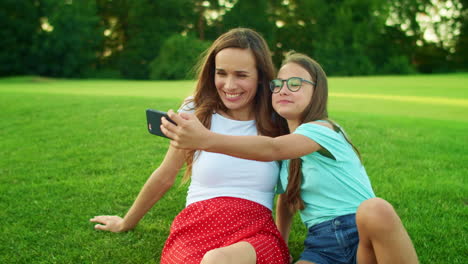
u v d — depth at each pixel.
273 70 2.27
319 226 2.03
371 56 38.75
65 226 2.85
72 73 37.72
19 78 28.50
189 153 2.22
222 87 2.23
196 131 1.62
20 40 36.25
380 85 16.98
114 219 2.81
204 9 40.62
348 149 2.04
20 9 35.47
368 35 38.03
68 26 36.34
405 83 18.03
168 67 35.72
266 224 2.02
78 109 7.72
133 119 6.71
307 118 2.13
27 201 3.30
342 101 10.77
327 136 1.95
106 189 3.54
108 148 4.95
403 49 39.94
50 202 3.26
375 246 1.68
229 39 2.20
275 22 39.53
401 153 4.66
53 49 36.09
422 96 12.30
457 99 11.25
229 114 2.36
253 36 2.25
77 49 37.00
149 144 5.11
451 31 40.75
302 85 2.09
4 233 2.75
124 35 41.41
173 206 3.20
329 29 38.56
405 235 1.65
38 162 4.43
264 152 1.77
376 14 39.06
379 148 4.86
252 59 2.19
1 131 6.12
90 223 2.88
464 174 3.92
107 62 40.56
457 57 40.22
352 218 1.95
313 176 2.01
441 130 6.00
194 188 2.20
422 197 3.33
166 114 1.69
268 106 2.31
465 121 7.09
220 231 1.93
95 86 18.73
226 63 2.18
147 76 39.06
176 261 1.89
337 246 1.95
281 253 1.94
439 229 2.74
